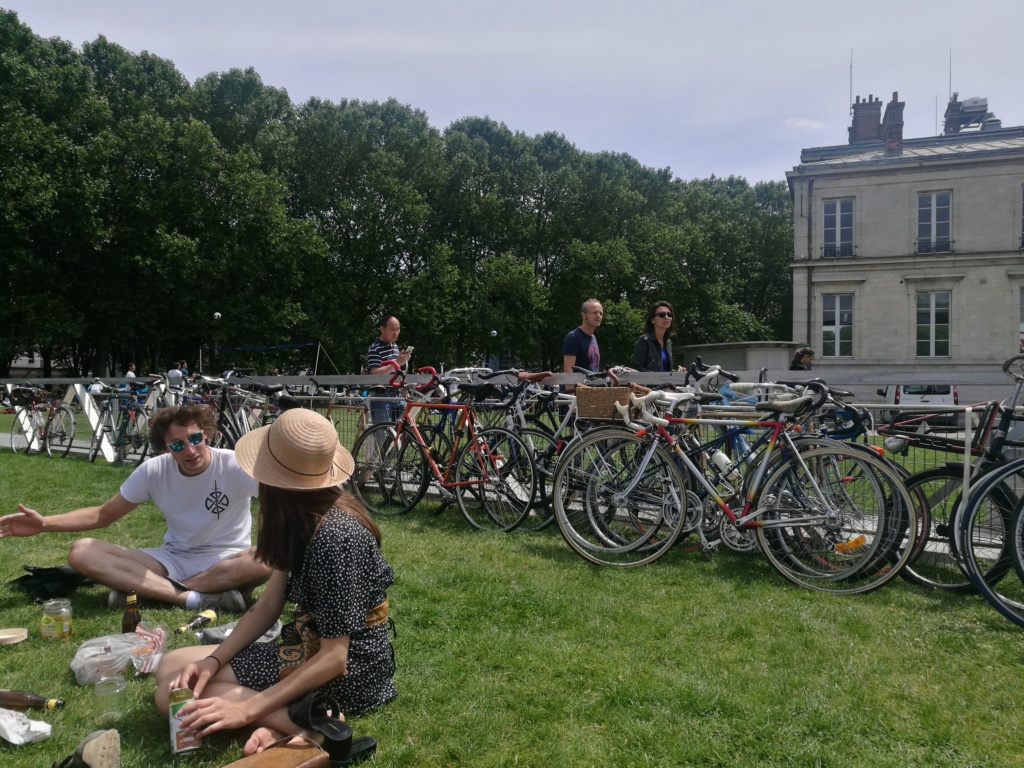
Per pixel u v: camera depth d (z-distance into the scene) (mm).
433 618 3715
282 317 27203
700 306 38219
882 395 7316
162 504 4062
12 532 3801
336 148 31141
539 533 5523
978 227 30188
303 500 2408
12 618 3771
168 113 27859
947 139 34188
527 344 34156
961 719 2701
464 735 2566
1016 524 3719
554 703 2809
